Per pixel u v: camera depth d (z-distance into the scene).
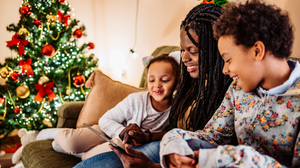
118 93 1.43
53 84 1.97
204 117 0.86
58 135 1.20
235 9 0.59
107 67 3.38
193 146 0.65
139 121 1.12
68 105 1.50
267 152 0.65
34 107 2.06
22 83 2.00
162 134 1.02
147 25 2.42
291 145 0.59
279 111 0.61
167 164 0.61
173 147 0.58
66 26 2.08
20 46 1.88
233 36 0.56
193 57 0.86
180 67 0.99
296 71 0.59
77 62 2.18
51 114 2.07
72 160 1.16
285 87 0.59
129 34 2.77
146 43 2.48
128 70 2.90
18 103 2.03
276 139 0.61
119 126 1.11
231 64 0.59
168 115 1.14
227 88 0.83
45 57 1.99
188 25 0.80
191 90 0.97
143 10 2.45
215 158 0.51
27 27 1.94
